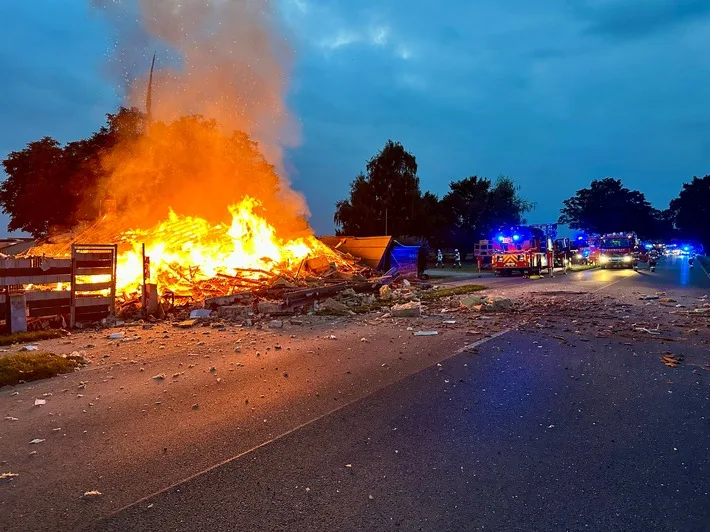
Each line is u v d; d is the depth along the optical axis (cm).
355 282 1573
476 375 630
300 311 1230
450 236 5331
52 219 3200
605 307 1233
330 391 568
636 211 9244
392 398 541
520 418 480
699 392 554
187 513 315
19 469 379
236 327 1023
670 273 2656
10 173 3300
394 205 4553
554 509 318
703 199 8800
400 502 327
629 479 357
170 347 817
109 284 1095
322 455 399
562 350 767
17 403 534
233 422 473
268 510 318
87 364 705
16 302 935
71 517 312
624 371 644
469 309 1231
